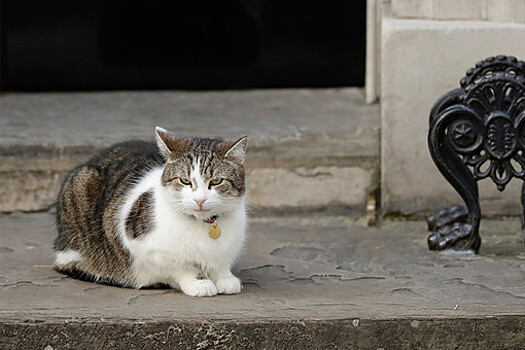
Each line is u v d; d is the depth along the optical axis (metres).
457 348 7.18
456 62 10.08
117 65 13.04
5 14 12.79
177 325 7.03
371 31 11.97
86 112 11.83
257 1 12.93
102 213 7.96
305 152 10.39
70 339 7.02
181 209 7.45
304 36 12.98
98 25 12.94
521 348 7.20
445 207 10.32
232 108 11.99
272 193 10.46
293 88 13.11
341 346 7.12
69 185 8.27
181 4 12.95
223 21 12.99
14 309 7.28
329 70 13.06
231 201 7.52
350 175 10.49
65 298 7.59
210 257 7.63
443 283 8.11
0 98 12.60
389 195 10.32
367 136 10.55
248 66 13.09
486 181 10.21
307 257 9.02
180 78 13.10
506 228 9.98
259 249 9.28
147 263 7.68
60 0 12.84
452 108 8.80
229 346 7.06
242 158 7.61
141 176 7.98
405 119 10.18
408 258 8.95
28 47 12.91
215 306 7.39
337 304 7.48
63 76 13.02
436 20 10.38
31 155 10.31
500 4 10.15
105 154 8.46
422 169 10.26
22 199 10.42
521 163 8.89
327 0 12.89
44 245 9.30
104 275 7.99
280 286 8.02
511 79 8.71
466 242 9.05
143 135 10.60
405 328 7.13
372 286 8.03
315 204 10.51
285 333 7.07
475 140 8.85
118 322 7.03
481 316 7.18
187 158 7.43
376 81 12.13
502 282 8.12
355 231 9.98
